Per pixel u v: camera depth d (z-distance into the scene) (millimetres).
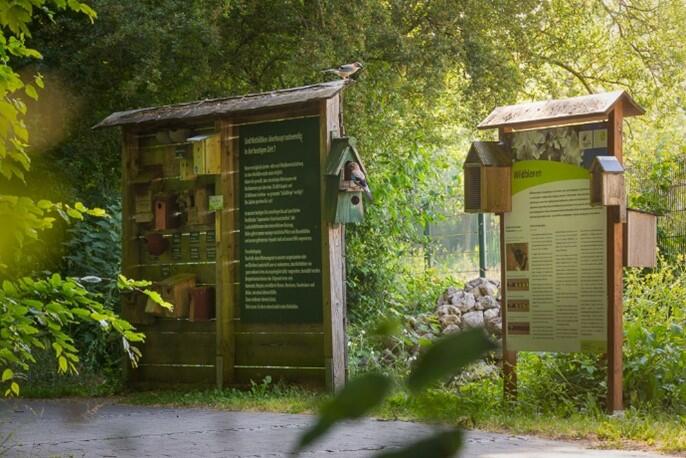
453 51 20078
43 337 5715
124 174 14320
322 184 12633
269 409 11266
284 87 20250
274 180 13047
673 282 13000
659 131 24953
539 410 10430
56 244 16328
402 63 19594
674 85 24375
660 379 10648
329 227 12609
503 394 10680
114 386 14102
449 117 23344
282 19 19203
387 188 19062
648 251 10562
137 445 1785
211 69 19562
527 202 10867
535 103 10891
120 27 17547
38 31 18109
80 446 8523
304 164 12844
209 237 13641
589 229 10516
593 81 25359
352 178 12617
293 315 12859
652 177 16219
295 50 18844
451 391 838
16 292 5664
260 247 13125
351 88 18562
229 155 13383
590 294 10500
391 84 19312
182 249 13914
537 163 10820
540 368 11117
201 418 10664
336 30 18562
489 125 10844
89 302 5746
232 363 13297
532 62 22391
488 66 20250
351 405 823
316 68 18062
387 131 19578
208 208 13609
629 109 10523
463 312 19016
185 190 13883
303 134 12867
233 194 13383
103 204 17422
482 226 22906
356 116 18844
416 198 20422
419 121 20703
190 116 13438
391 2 20406
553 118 10500
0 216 4641
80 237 16672
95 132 18688
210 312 13508
